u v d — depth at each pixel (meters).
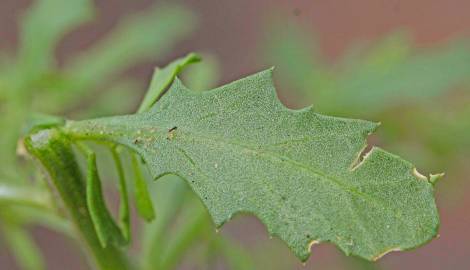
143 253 0.24
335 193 0.18
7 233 0.25
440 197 0.28
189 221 0.24
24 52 0.27
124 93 0.30
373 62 0.27
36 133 0.19
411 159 0.28
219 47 0.48
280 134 0.18
